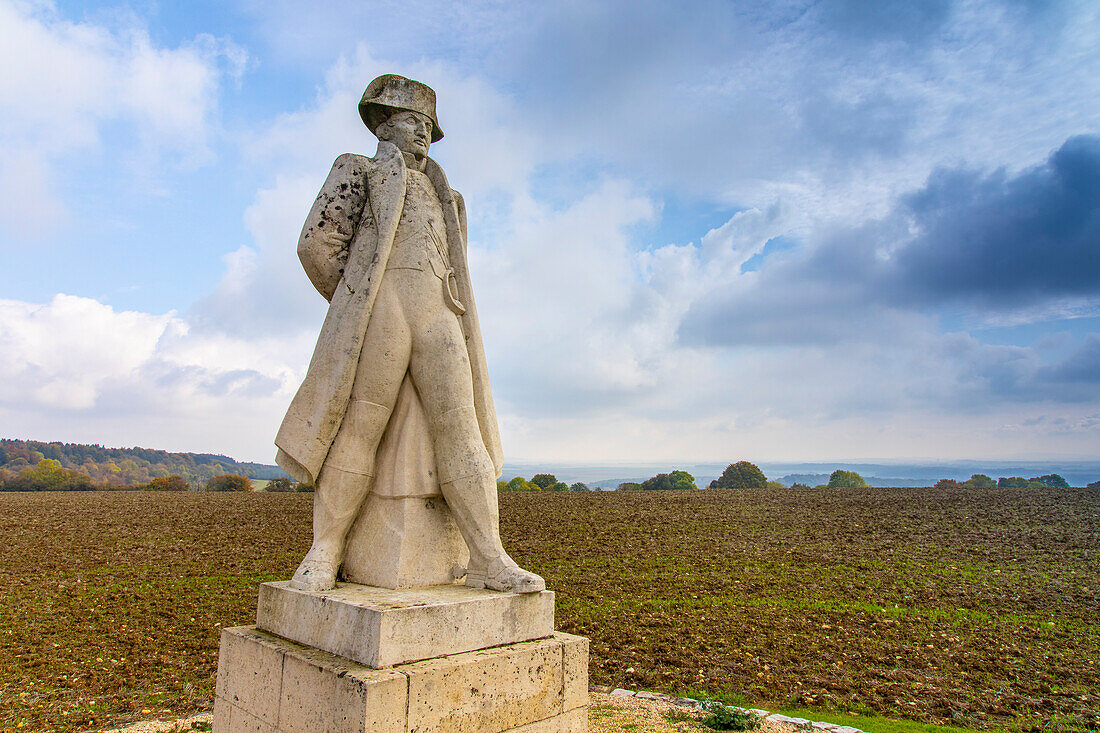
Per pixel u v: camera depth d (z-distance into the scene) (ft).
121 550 71.31
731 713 22.48
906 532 80.07
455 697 10.39
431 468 13.17
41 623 41.55
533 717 11.44
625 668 30.76
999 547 70.18
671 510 102.22
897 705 26.32
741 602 46.47
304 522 94.32
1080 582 53.78
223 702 12.26
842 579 54.95
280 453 13.20
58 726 23.90
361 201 13.98
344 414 12.98
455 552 13.46
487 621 11.54
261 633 12.26
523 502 115.65
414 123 14.71
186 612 44.60
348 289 13.26
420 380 13.29
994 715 25.61
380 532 12.92
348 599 11.18
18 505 116.06
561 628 38.81
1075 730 23.98
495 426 14.47
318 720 10.06
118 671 31.32
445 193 14.61
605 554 67.26
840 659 33.12
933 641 37.01
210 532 84.64
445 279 13.82
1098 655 34.71
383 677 9.66
